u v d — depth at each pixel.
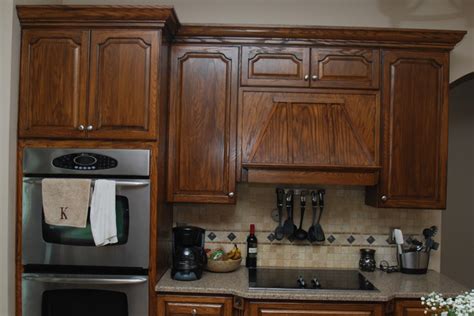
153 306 2.34
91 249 2.33
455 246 4.27
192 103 2.61
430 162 2.62
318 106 2.63
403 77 2.62
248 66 2.63
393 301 2.33
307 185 2.93
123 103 2.37
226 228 2.93
